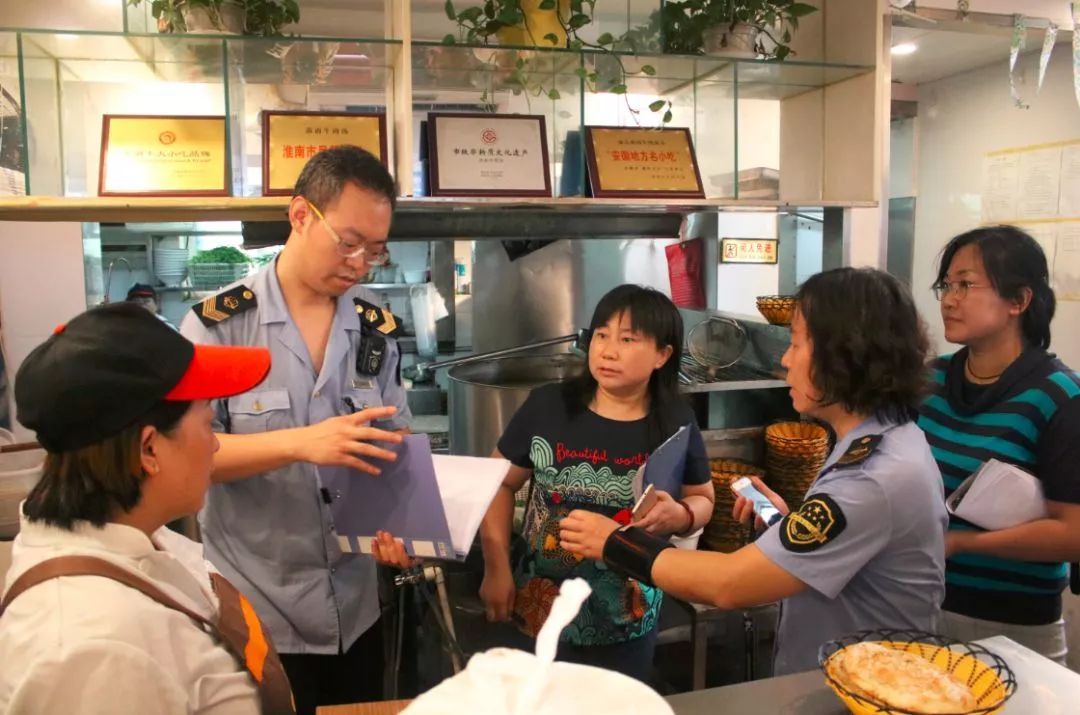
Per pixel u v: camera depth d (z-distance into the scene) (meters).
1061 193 3.31
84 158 2.07
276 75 2.12
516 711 0.67
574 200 2.06
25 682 0.77
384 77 2.16
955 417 1.70
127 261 3.58
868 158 2.37
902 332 1.17
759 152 3.42
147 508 0.91
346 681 1.70
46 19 2.35
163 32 1.86
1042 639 1.65
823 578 1.12
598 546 1.38
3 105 1.99
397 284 3.94
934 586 1.18
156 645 0.85
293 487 1.55
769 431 2.41
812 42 2.53
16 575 0.86
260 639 1.04
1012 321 1.65
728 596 1.17
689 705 1.02
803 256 3.56
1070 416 1.52
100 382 0.84
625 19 2.51
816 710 1.01
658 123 2.48
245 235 2.30
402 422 1.70
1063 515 1.52
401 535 1.40
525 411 1.78
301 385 1.57
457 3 2.46
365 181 1.44
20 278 2.46
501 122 2.09
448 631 1.51
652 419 1.70
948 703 0.88
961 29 2.69
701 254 3.53
